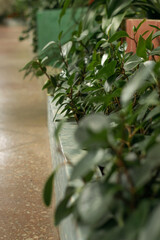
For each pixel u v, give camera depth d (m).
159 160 0.74
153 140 0.83
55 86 2.16
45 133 3.24
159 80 1.13
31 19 6.93
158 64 0.92
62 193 1.32
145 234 0.60
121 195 0.76
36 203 2.00
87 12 2.62
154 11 2.61
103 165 1.14
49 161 2.61
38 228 1.75
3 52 8.95
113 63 1.35
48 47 2.26
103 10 3.11
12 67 6.88
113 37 1.55
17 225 1.78
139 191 0.78
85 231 0.80
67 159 1.32
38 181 2.28
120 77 1.55
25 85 5.35
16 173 2.41
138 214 0.66
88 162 0.74
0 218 1.84
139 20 2.07
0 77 6.00
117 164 0.76
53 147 2.00
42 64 2.17
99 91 1.68
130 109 1.06
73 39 2.49
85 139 0.72
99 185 0.74
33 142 3.01
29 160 2.63
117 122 1.18
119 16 2.19
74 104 1.89
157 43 1.84
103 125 0.72
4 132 3.28
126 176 0.76
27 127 3.41
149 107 1.42
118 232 0.66
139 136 1.09
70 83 1.75
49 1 6.66
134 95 1.40
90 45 2.67
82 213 0.71
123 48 1.93
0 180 2.30
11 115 3.83
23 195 2.09
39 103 4.31
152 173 0.85
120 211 0.74
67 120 1.94
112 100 1.66
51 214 1.88
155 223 0.60
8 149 2.87
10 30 15.91
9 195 2.09
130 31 2.25
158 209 0.63
